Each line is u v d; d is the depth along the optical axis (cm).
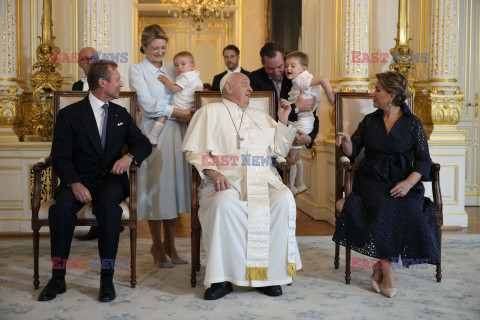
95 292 361
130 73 413
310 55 686
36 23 601
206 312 326
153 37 408
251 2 1018
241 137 376
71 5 608
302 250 477
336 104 429
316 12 653
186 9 961
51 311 326
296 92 432
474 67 735
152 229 419
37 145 543
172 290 366
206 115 381
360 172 396
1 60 557
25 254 459
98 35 558
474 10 729
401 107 394
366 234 364
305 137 421
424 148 382
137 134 390
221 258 348
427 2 615
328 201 627
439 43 590
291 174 478
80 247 487
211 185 378
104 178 380
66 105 407
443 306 338
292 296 355
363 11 591
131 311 327
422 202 381
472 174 746
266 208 350
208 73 1138
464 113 738
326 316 320
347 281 380
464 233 555
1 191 548
